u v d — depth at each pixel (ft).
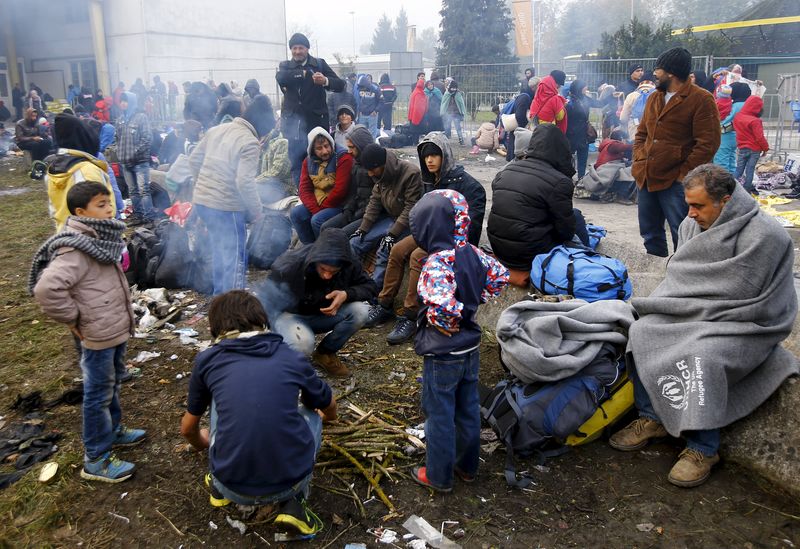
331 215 18.39
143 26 70.69
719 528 8.79
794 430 9.43
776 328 9.58
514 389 10.84
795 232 19.72
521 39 86.12
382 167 15.74
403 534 8.82
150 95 64.34
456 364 9.02
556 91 27.20
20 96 76.54
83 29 75.36
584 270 12.84
